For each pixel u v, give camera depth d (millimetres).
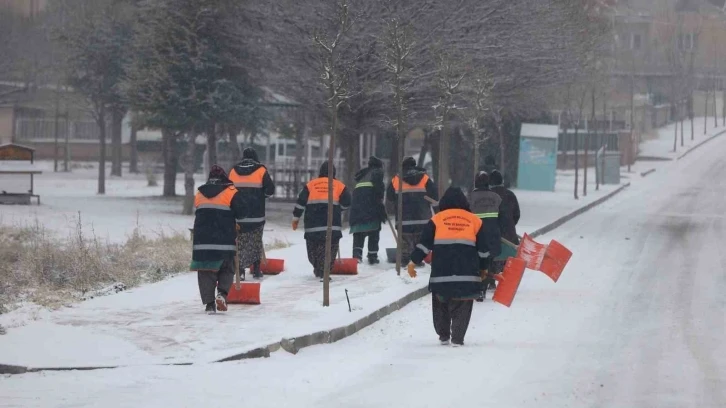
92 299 26094
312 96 53781
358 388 16938
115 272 30234
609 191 86750
